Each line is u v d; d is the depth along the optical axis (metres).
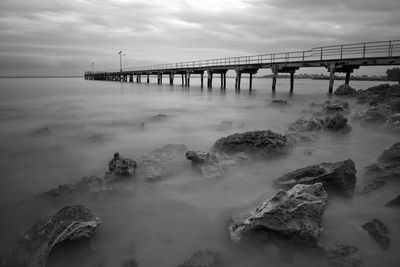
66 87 61.00
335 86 61.72
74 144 10.87
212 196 6.11
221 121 14.81
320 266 3.91
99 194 6.05
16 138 11.94
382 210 5.20
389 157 7.56
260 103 24.73
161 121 15.55
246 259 4.21
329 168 5.89
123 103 26.52
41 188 7.01
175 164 7.38
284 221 4.17
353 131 12.02
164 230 4.98
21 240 4.64
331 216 5.04
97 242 4.61
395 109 15.27
